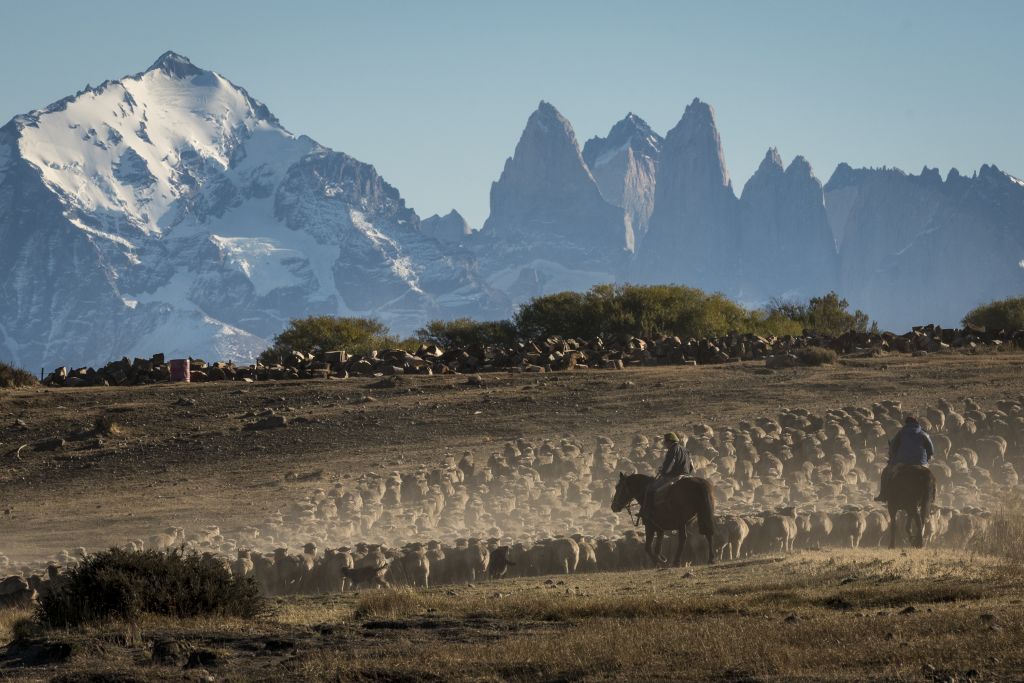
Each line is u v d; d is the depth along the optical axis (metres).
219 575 78.25
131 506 158.75
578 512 137.75
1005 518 102.31
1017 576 74.38
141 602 74.81
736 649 54.69
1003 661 50.03
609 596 77.00
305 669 56.38
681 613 68.06
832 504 133.62
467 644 60.78
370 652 59.97
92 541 135.62
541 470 162.00
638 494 113.44
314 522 134.75
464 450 183.00
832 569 83.62
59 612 74.75
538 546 102.88
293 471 175.75
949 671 49.16
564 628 65.19
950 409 177.88
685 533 104.19
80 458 196.00
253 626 71.38
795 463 157.12
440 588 91.12
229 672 57.56
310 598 88.50
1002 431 161.75
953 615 59.94
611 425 198.00
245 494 161.75
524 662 55.03
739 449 160.62
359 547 102.62
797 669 51.44
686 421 196.25
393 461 178.38
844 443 160.75
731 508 131.00
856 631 57.38
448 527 134.00
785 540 106.19
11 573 114.75
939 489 131.50
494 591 85.25
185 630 69.38
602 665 53.94
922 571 78.56
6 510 161.75
